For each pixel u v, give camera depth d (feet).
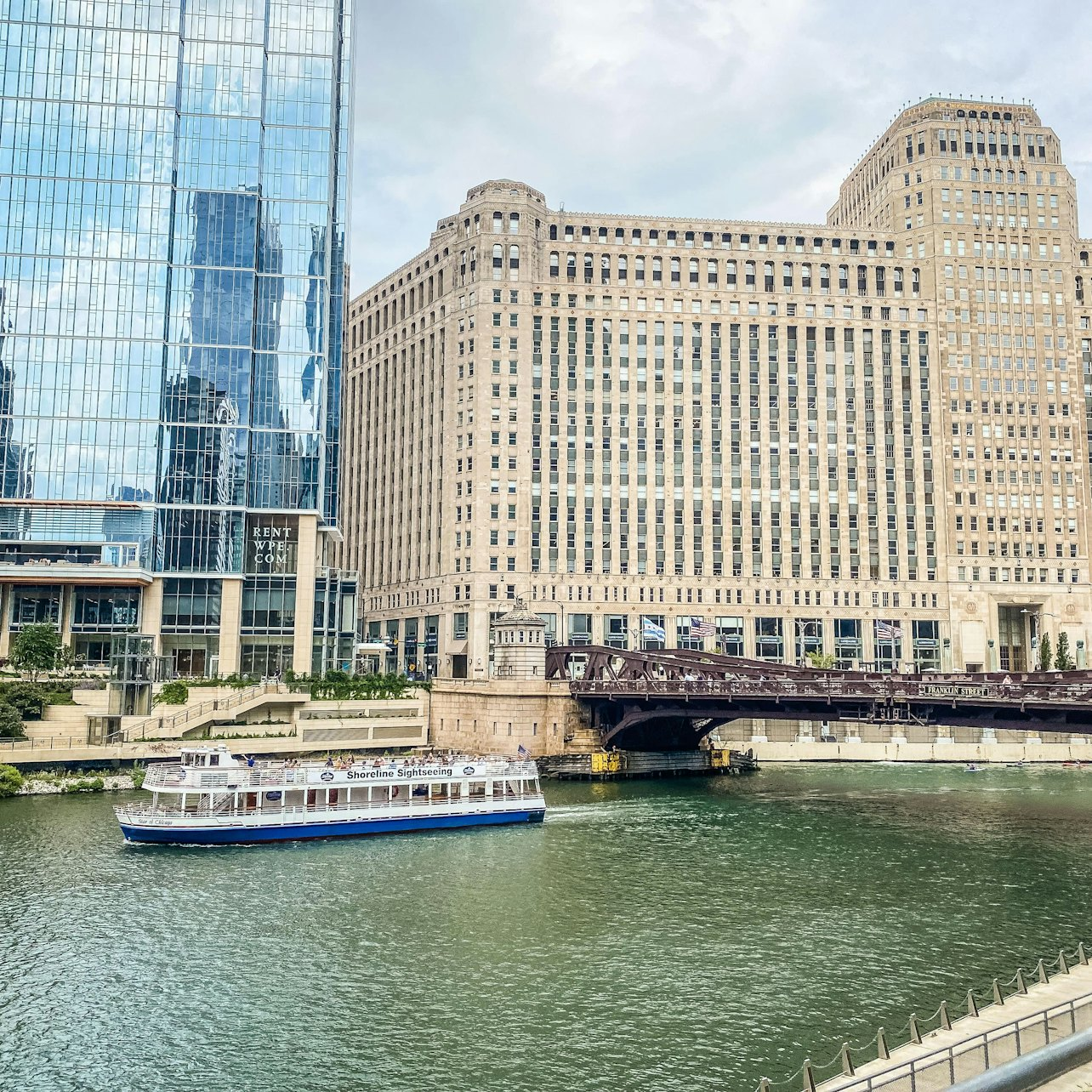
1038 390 560.20
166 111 411.13
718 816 260.62
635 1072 109.91
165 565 390.01
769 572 527.40
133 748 286.66
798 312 550.36
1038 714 223.30
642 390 533.96
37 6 409.49
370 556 620.49
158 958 144.46
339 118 465.06
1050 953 146.00
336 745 330.13
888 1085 82.28
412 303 591.78
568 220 545.03
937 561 539.70
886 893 181.88
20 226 397.60
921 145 573.74
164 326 401.08
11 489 384.27
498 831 237.25
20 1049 115.65
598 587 515.91
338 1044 117.39
